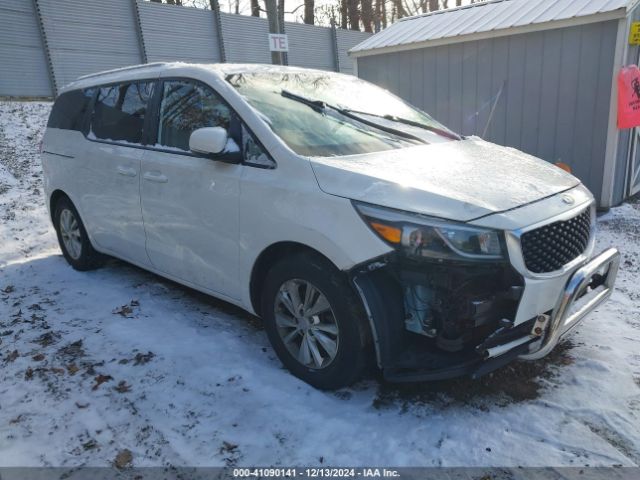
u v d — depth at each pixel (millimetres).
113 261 5262
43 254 5645
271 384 3023
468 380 3092
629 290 4441
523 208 2639
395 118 3908
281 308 3094
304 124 3301
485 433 2643
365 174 2746
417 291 2627
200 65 3744
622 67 6445
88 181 4438
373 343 2756
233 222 3184
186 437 2615
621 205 7273
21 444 2564
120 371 3180
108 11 14008
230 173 3186
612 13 6266
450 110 8086
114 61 14297
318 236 2723
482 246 2438
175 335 3621
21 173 8539
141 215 3912
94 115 4520
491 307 2512
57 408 2838
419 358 2639
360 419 2740
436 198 2566
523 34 7133
